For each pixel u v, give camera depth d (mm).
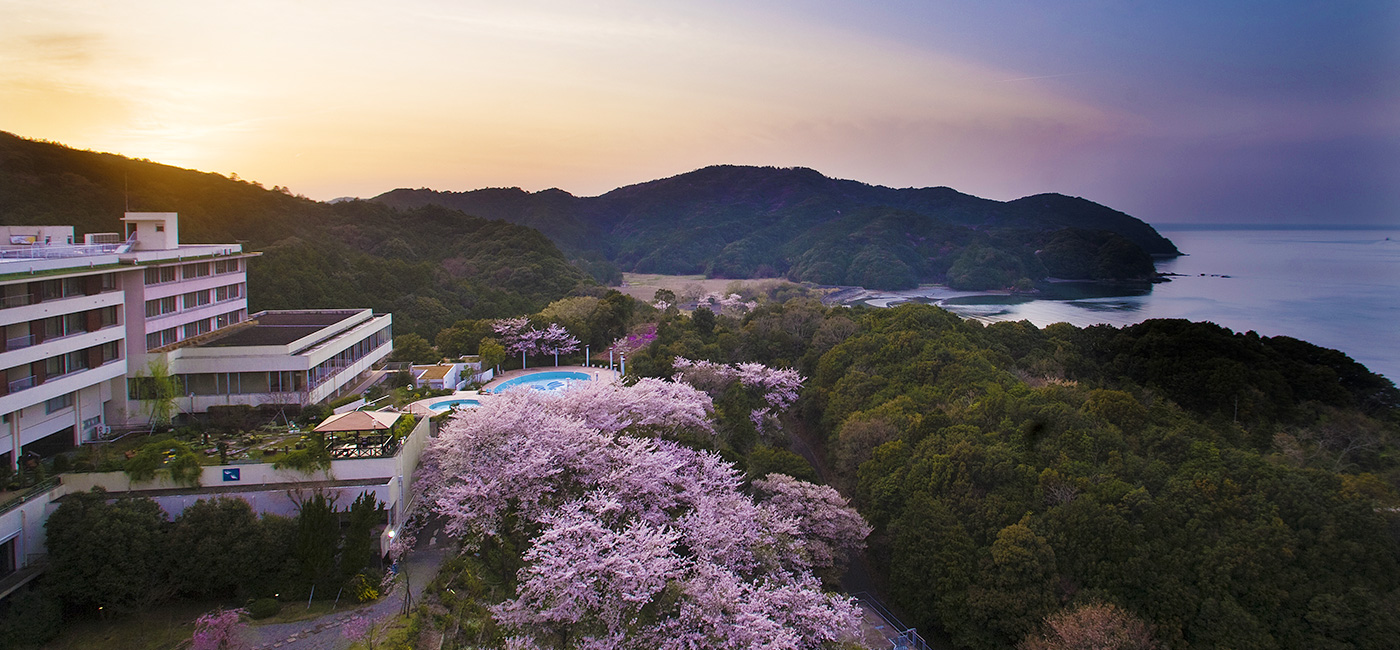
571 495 40781
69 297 40094
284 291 99750
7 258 40500
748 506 41281
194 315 52750
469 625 33000
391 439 40875
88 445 39969
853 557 52656
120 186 127062
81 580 31750
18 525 32031
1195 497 42219
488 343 77812
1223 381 65125
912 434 55188
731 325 107312
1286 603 36812
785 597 33812
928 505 45719
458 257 168125
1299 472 44344
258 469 37031
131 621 32594
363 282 114000
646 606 33500
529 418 45562
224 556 33469
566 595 32219
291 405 48000
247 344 49406
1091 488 43750
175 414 45188
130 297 45438
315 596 34500
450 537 41375
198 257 52062
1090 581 39875
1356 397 70625
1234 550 38375
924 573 43375
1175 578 38375
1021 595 39656
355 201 183375
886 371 72938
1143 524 40812
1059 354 81750
